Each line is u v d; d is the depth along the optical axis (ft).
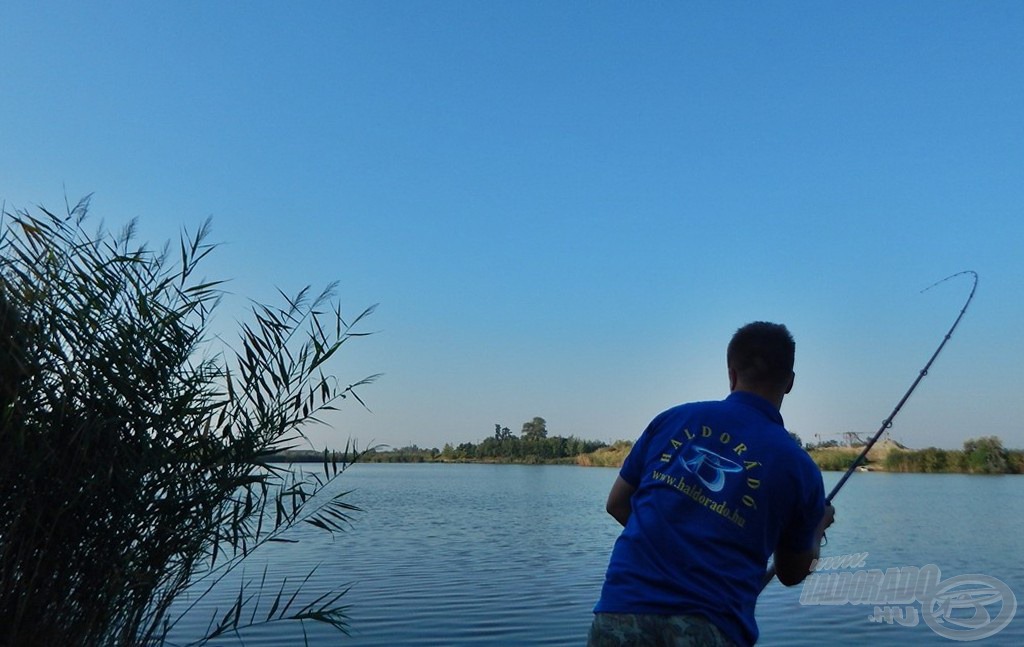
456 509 95.66
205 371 15.47
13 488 12.66
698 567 7.72
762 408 8.48
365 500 111.45
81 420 13.23
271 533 16.01
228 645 26.27
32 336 12.74
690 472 8.17
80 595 13.46
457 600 35.88
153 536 14.17
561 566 47.39
